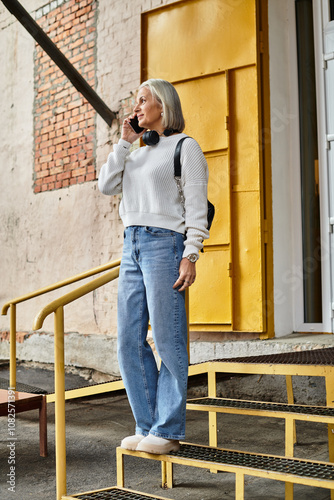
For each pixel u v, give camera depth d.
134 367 2.05
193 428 3.25
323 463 1.84
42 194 5.79
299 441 2.89
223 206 4.06
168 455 1.95
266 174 3.96
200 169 2.01
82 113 5.45
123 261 2.09
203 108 4.23
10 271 6.05
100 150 5.23
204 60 4.24
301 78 4.16
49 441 3.10
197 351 4.09
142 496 1.91
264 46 4.03
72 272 5.39
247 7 4.04
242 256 3.96
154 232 1.98
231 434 3.08
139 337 2.05
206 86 4.23
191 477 2.44
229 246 4.00
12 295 5.99
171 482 2.29
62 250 5.50
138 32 4.95
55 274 5.55
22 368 5.60
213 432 2.48
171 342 1.95
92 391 3.04
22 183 6.02
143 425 2.06
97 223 5.20
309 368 2.18
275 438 2.96
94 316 5.07
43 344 5.54
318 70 4.03
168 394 1.97
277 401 3.65
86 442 3.06
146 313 2.06
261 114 3.99
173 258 1.97
